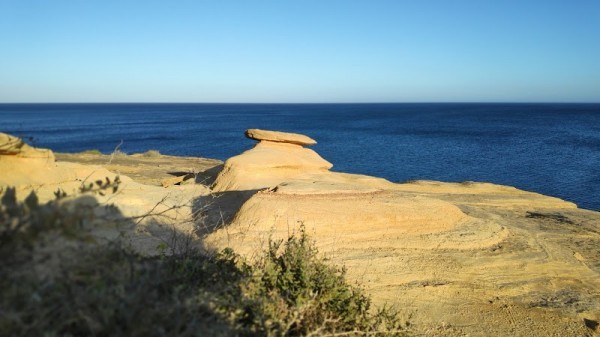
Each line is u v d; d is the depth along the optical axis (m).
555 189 26.33
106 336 2.48
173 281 3.36
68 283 2.50
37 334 2.29
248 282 3.88
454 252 9.12
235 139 61.06
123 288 2.68
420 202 10.30
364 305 4.39
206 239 7.81
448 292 7.84
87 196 4.23
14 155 6.43
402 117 128.62
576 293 8.21
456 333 6.72
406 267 8.37
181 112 193.38
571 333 6.89
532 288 8.30
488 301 7.75
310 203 9.44
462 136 63.12
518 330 6.90
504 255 9.20
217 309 3.23
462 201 15.53
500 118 117.44
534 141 55.06
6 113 171.88
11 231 2.35
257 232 8.46
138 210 7.93
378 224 9.41
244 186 13.89
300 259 4.51
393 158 40.41
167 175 21.19
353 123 99.94
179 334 2.64
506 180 29.44
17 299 2.27
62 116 144.00
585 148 46.94
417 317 7.03
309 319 3.82
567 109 196.62
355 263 8.24
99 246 3.00
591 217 14.05
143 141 57.91
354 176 18.23
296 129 80.06
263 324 3.35
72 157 26.78
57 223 2.48
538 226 12.33
